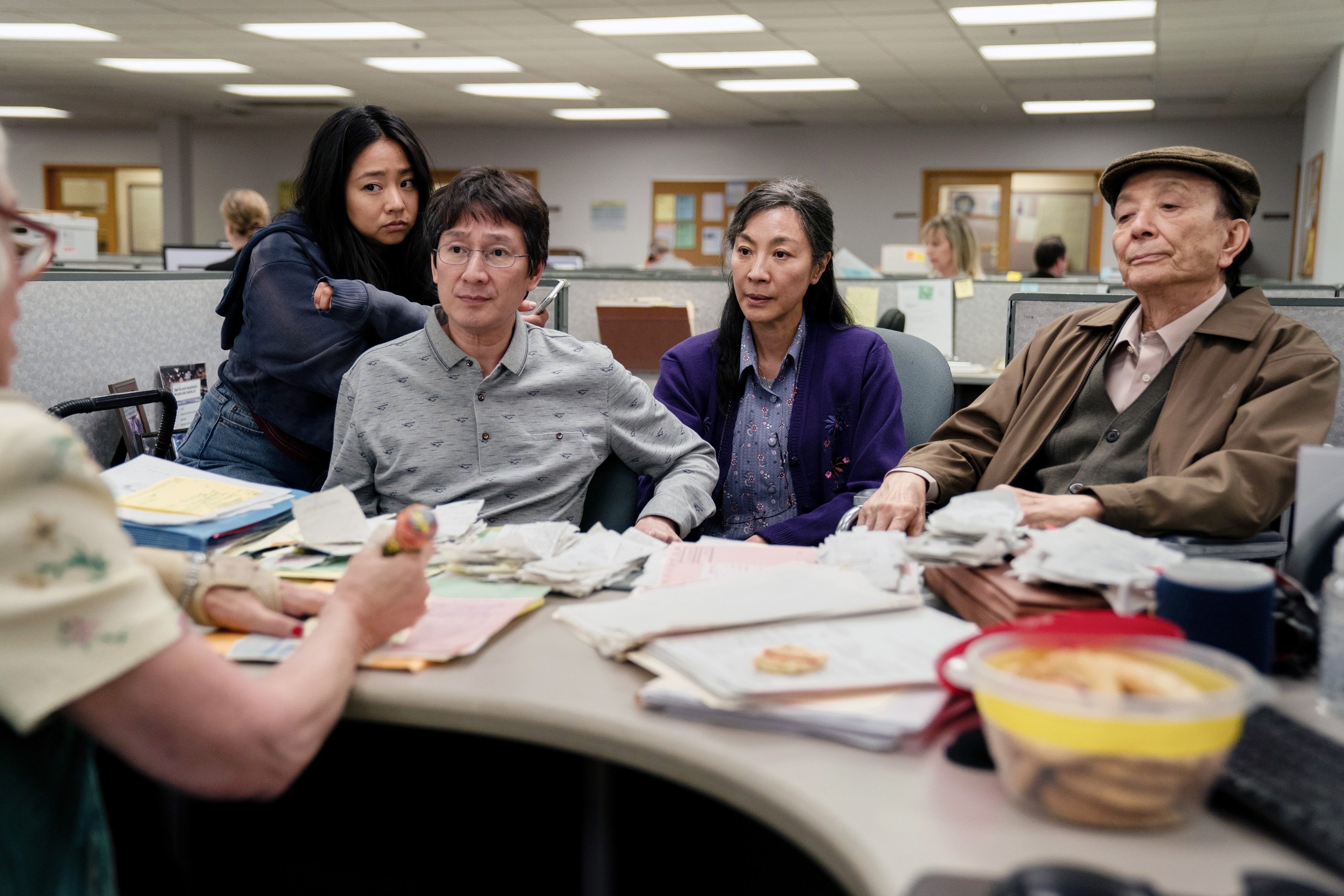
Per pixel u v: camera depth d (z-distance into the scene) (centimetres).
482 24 660
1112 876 50
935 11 606
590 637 86
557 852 117
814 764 65
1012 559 98
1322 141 728
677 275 348
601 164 1145
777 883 109
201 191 1200
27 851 61
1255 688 58
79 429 196
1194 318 130
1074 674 62
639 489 154
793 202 160
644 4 603
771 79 835
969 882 52
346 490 108
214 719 62
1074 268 1062
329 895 119
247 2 611
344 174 173
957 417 151
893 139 1075
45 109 1073
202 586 87
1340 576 72
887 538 107
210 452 175
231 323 177
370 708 76
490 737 117
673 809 103
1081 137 1029
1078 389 140
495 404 134
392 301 164
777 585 94
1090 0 575
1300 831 55
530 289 134
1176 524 111
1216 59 716
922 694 72
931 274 446
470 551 104
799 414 165
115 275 204
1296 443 114
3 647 54
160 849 106
